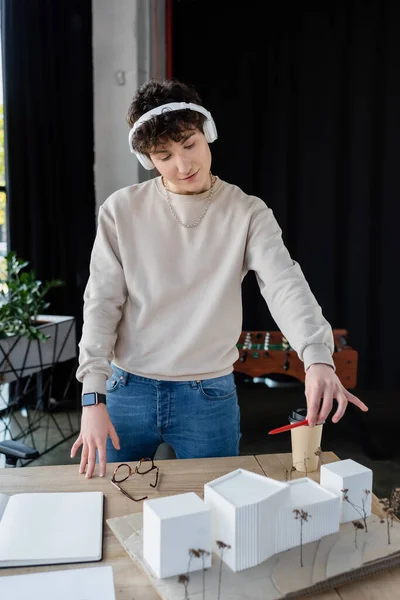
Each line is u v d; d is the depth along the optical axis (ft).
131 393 4.81
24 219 12.09
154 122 4.11
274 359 10.30
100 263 4.79
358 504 3.42
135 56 13.24
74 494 3.73
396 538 3.20
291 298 4.19
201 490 3.87
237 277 4.67
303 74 14.74
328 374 3.70
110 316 4.68
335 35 14.51
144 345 4.74
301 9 14.56
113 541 3.28
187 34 14.98
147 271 4.67
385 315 15.20
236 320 4.80
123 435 4.89
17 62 11.66
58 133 12.67
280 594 2.74
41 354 10.39
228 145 15.19
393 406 13.61
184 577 2.78
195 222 4.63
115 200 4.79
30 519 3.41
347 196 15.02
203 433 4.77
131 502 3.71
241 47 14.85
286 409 13.28
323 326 3.96
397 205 14.78
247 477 3.25
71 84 12.93
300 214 15.24
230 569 2.93
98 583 2.85
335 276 15.33
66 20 12.73
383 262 15.05
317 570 2.90
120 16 13.24
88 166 13.50
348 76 14.62
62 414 12.75
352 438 11.33
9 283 9.90
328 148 14.88
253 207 4.65
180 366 4.66
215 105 15.10
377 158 14.76
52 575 2.92
